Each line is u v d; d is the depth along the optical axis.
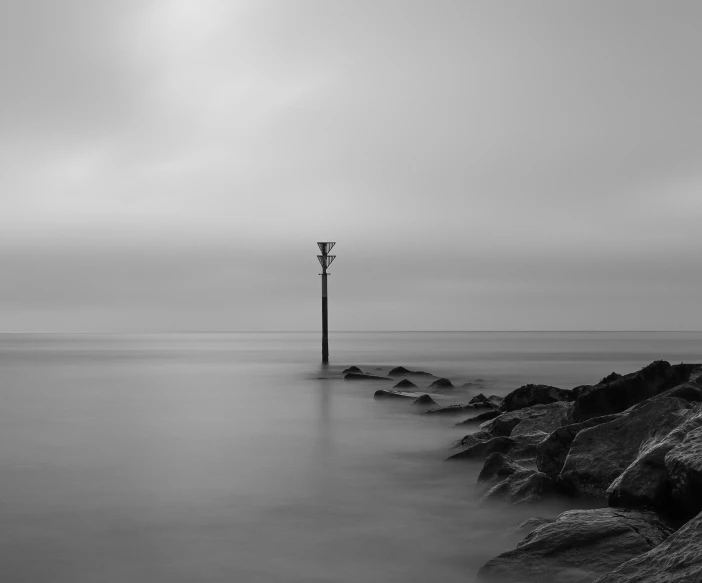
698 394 14.37
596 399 18.02
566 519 9.62
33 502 15.10
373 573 10.62
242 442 23.39
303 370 67.25
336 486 16.53
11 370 71.25
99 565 11.05
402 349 149.38
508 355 110.94
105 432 26.14
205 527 13.16
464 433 23.69
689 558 7.02
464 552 11.51
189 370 70.00
